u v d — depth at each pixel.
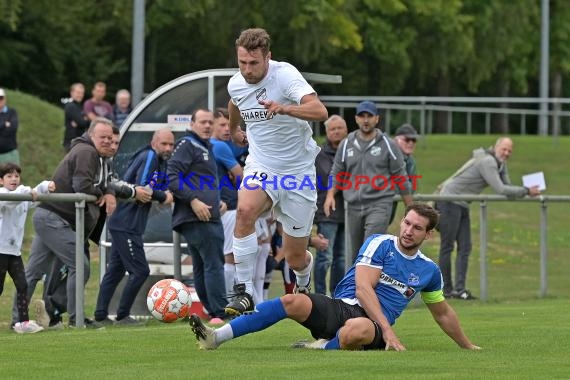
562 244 53.91
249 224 22.30
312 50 100.31
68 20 95.56
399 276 21.41
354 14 103.88
